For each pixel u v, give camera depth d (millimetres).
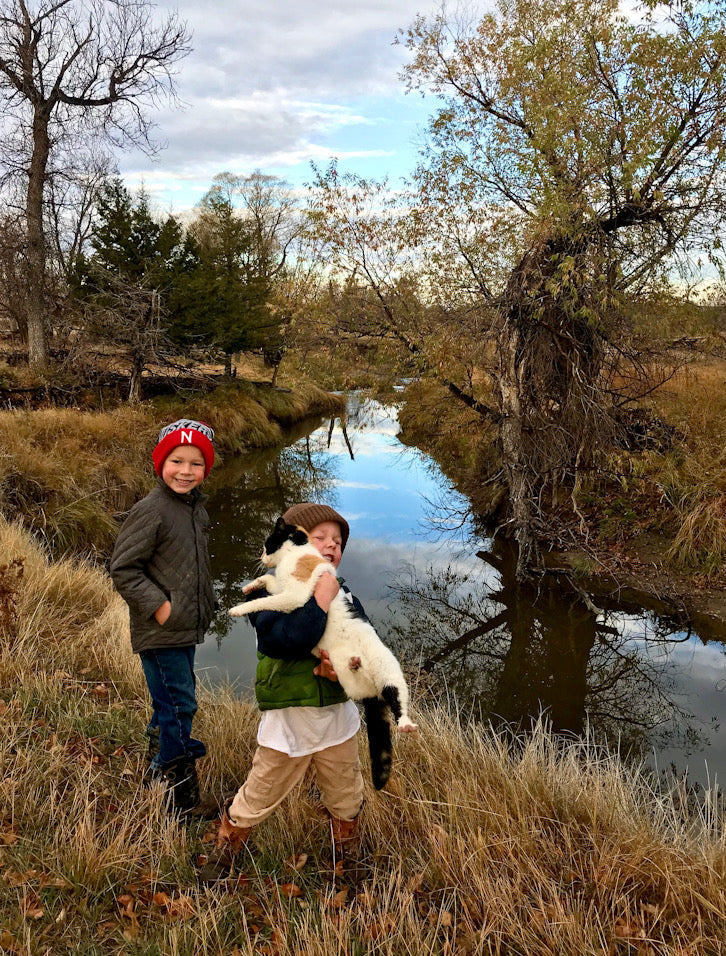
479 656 7262
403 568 9938
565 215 8023
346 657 2523
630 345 9766
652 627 7777
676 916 2701
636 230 8953
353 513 12945
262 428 19547
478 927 2627
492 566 9914
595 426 9172
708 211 8523
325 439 21656
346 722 2787
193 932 2426
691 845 3186
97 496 9805
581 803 3436
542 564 9375
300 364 10703
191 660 3318
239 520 12336
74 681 4430
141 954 2375
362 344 9906
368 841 3164
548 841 3125
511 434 9250
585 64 8586
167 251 19172
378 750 2564
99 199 18688
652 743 5621
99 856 2752
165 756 3229
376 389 10102
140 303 16297
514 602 8547
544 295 8703
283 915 2529
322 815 3277
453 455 15430
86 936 2453
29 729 3619
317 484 15273
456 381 9578
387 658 2449
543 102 8281
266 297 23078
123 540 3076
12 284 17438
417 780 3631
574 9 8789
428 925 2621
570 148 7973
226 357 22078
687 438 10391
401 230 9227
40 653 4738
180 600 3145
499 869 2893
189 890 2688
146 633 3143
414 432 19938
